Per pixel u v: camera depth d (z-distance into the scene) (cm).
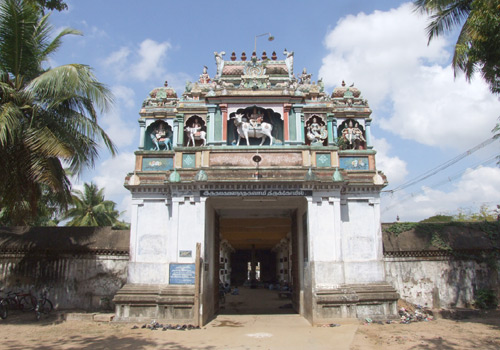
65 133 1280
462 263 1530
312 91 1588
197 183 1327
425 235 1556
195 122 1591
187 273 1288
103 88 1234
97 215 3431
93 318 1320
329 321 1238
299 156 1381
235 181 1316
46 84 1172
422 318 1320
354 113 1658
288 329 1187
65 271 1539
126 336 1080
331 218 1323
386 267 1512
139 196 1397
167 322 1236
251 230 2286
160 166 1446
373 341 995
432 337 1027
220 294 1939
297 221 1574
